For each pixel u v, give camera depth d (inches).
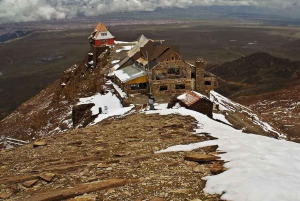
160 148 676.1
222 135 776.3
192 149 649.0
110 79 2603.3
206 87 2322.8
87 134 877.8
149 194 430.3
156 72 2153.1
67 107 3051.2
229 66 7362.2
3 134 3297.2
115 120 1169.4
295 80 5383.9
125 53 3346.5
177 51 2222.0
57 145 759.7
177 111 1179.3
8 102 6314.0
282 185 394.3
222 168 505.4
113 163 575.2
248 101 4707.2
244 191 390.3
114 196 428.1
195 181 470.0
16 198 441.1
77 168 553.3
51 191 451.8
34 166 590.6
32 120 3280.0
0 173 563.8
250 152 585.3
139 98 2043.6
